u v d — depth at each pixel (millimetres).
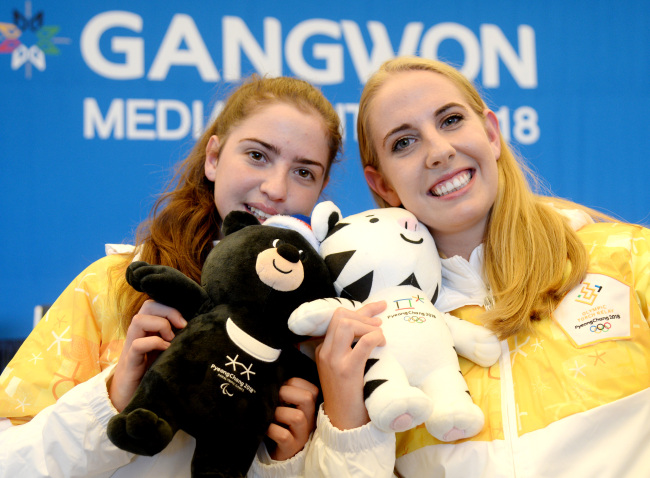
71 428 1190
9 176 2619
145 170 2711
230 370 1112
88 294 1477
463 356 1354
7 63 2668
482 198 1441
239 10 2838
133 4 2771
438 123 1477
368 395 1140
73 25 2725
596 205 2979
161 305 1228
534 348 1333
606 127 3018
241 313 1164
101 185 2678
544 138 2979
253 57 2826
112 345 1436
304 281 1203
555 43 3031
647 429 1234
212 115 2465
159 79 2760
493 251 1478
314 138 1593
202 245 1581
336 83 2873
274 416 1194
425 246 1318
